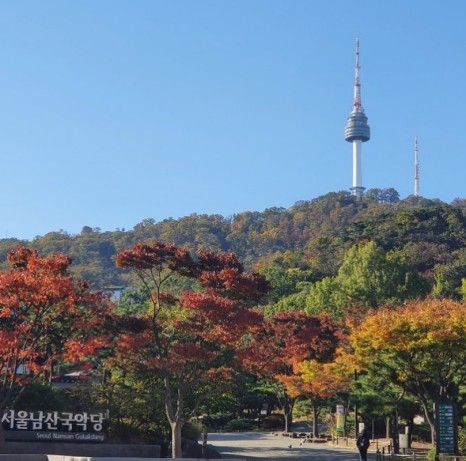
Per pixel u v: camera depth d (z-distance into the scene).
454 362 46.12
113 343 39.41
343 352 55.00
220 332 37.91
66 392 47.88
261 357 41.50
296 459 47.31
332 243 186.50
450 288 120.25
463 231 174.88
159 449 41.81
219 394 52.19
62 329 38.38
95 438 41.38
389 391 53.62
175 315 45.28
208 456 46.53
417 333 42.06
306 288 126.19
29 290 34.56
